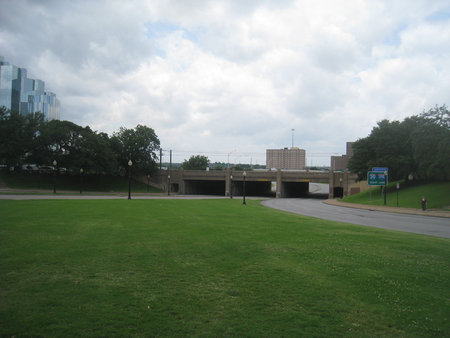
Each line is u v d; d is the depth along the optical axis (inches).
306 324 241.6
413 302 287.6
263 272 356.8
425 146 1899.6
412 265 402.3
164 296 280.5
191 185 3814.0
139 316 241.9
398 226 909.8
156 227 634.2
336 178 3198.8
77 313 241.4
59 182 2787.9
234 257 417.1
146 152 3607.3
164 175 3720.5
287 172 3341.5
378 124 2536.9
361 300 288.8
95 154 2795.3
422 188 2156.7
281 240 542.0
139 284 306.2
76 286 293.3
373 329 239.0
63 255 391.5
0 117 2689.5
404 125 2308.1
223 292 295.3
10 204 958.4
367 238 590.2
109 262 371.9
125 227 617.0
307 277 344.2
